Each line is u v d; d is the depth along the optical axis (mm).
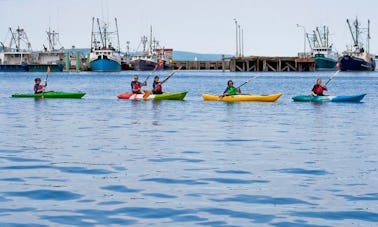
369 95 72000
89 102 56781
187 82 128000
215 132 32156
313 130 33344
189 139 29047
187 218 14414
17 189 17500
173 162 22203
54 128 34062
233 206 15539
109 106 51438
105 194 16891
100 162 22125
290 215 14656
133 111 46156
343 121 38594
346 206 15461
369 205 15523
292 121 38531
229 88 57250
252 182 18531
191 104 53188
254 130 33250
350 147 26312
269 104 53438
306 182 18500
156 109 48125
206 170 20594
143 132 32062
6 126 35219
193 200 16219
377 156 23688
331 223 13930
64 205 15633
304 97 56625
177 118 40406
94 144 27062
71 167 21078
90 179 18969
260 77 159250
